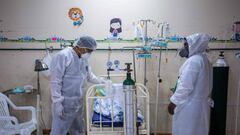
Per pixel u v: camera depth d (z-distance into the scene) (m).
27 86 3.28
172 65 3.32
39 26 3.33
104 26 3.30
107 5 3.27
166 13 3.24
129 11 3.26
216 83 3.01
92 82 2.91
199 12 3.22
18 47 3.37
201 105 2.26
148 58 3.26
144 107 3.10
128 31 3.29
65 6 3.29
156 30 3.26
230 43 3.24
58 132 2.49
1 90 3.46
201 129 2.28
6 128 2.77
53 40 3.34
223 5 3.20
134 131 2.41
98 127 2.58
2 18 3.33
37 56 3.38
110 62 3.36
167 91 3.37
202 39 2.25
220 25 3.22
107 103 2.77
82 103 2.67
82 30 3.31
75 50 2.55
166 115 3.42
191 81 2.18
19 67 3.41
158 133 3.46
